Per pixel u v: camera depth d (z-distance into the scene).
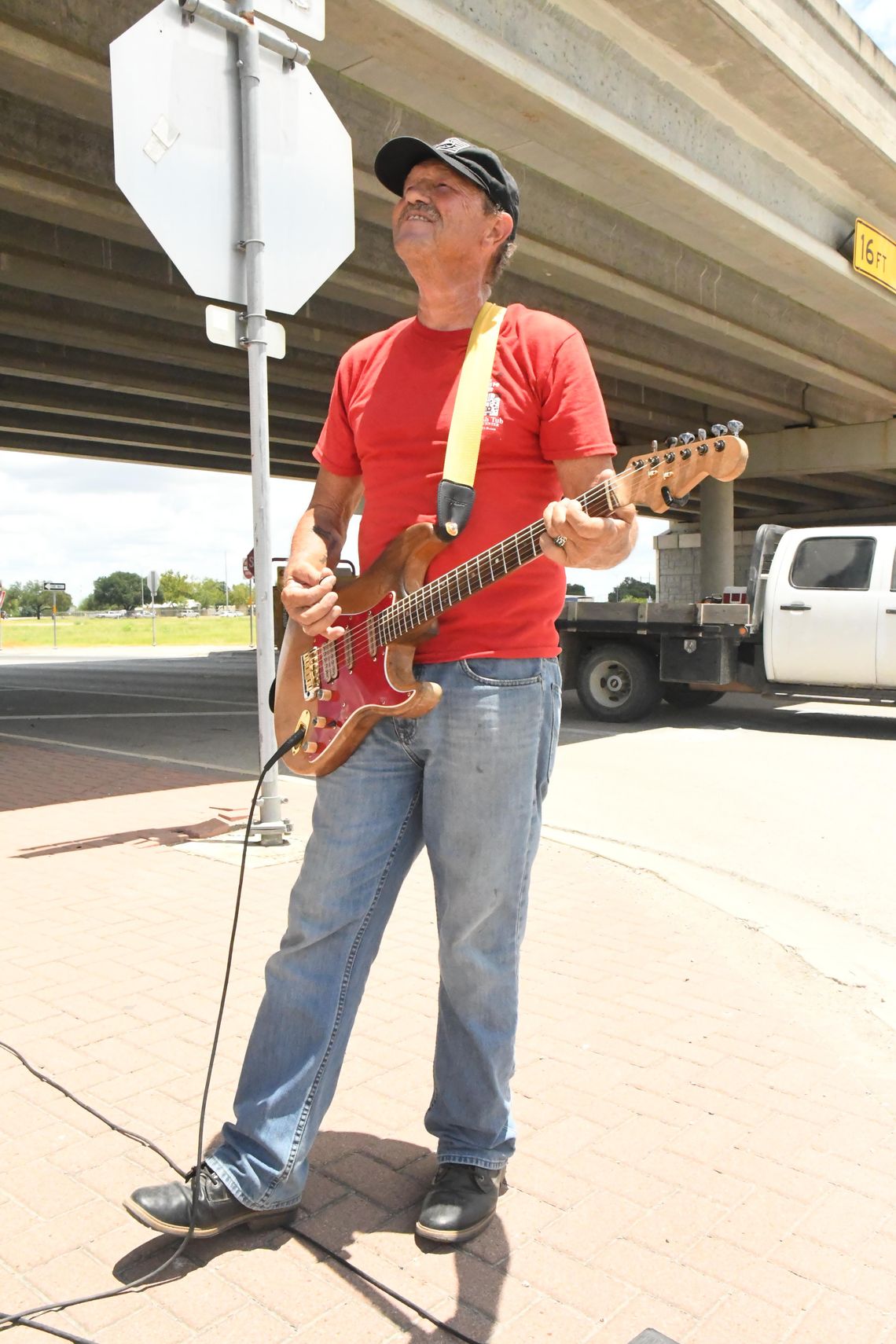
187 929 4.16
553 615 2.22
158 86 4.16
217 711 13.33
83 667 24.44
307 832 5.89
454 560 2.14
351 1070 2.96
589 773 8.46
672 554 41.12
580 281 13.24
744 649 11.30
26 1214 2.29
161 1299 2.03
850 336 18.62
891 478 32.94
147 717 12.48
